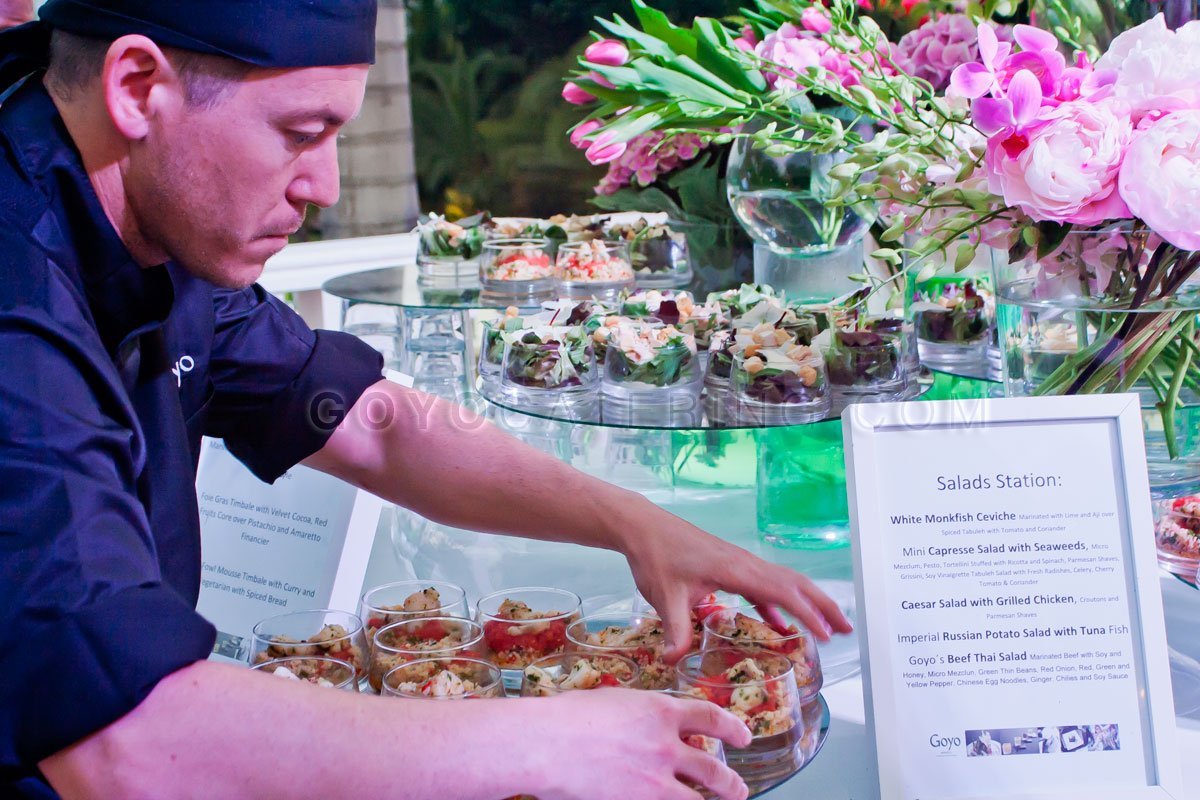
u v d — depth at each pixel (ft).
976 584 2.96
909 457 2.98
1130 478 2.97
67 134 2.70
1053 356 3.47
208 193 2.67
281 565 4.17
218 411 4.00
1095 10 3.84
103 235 2.72
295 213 2.83
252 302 3.99
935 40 4.59
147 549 2.47
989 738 2.93
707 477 5.35
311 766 2.33
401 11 10.16
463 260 6.51
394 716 2.43
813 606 3.39
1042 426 2.99
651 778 2.55
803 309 4.49
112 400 2.57
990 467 2.98
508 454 3.93
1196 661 3.72
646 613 3.64
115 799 2.27
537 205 12.97
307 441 3.99
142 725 2.28
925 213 3.59
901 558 2.97
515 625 3.54
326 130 2.72
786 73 4.09
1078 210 3.10
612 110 4.83
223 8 2.47
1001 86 3.12
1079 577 2.96
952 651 2.95
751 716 3.01
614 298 6.09
